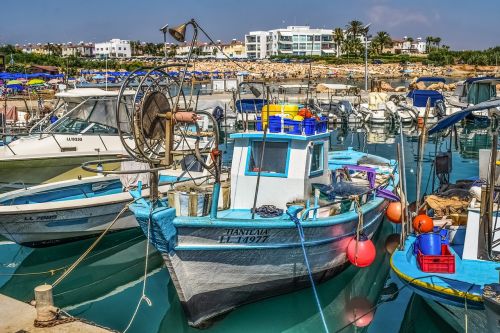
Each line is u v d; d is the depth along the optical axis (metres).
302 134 9.45
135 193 8.72
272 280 9.02
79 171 14.80
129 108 15.52
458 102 33.75
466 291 7.82
